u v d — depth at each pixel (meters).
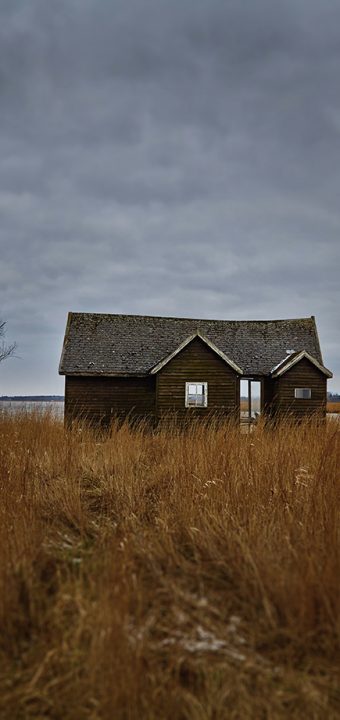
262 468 7.70
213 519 5.96
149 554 5.04
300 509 6.27
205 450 9.26
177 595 4.34
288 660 3.56
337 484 6.59
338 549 4.67
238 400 21.41
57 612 4.02
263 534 5.36
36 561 5.04
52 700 3.29
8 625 3.91
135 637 3.66
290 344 24.06
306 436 10.04
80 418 20.78
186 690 3.30
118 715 3.11
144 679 3.30
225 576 4.91
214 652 3.68
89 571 4.84
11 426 13.45
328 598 4.00
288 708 3.20
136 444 11.98
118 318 23.80
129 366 21.41
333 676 3.46
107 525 6.25
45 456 10.30
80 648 3.72
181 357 21.02
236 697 3.29
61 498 7.25
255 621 4.03
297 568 4.40
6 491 6.98
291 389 22.00
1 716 3.19
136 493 7.61
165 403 20.72
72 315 23.42
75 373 20.62
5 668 3.61
